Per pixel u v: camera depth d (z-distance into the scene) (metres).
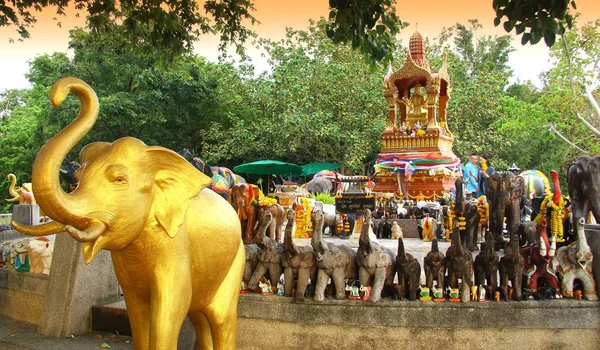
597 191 6.88
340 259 5.31
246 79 31.92
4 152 32.72
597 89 21.66
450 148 19.23
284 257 5.41
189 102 29.67
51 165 2.78
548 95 22.16
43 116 28.06
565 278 5.16
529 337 5.01
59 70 27.64
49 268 6.72
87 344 5.77
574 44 21.16
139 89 29.06
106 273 6.55
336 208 13.29
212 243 3.70
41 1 9.96
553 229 7.33
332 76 28.44
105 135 27.78
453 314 5.07
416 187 17.56
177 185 3.34
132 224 3.13
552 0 5.86
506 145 28.95
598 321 5.02
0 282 7.34
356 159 26.91
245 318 5.43
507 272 5.11
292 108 27.55
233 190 9.52
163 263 3.34
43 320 6.27
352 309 5.20
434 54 33.22
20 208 11.23
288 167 26.92
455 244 5.09
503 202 9.57
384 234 13.20
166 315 3.29
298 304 5.30
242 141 29.58
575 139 24.73
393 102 18.80
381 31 8.25
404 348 5.09
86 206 2.93
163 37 10.80
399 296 5.24
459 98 27.45
